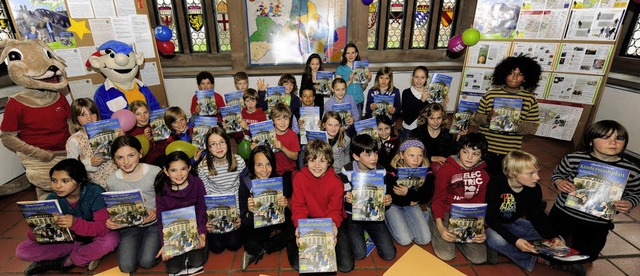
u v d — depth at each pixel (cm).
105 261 224
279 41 487
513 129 272
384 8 504
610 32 353
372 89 374
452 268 218
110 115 326
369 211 212
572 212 214
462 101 300
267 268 219
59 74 275
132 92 341
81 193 210
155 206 229
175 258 211
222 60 511
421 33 530
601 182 196
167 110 298
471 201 232
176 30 491
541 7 381
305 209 218
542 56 397
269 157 219
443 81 334
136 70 339
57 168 195
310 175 221
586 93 382
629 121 368
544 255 207
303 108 314
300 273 194
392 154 306
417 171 223
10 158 316
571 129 404
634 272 217
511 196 215
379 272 215
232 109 324
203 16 489
